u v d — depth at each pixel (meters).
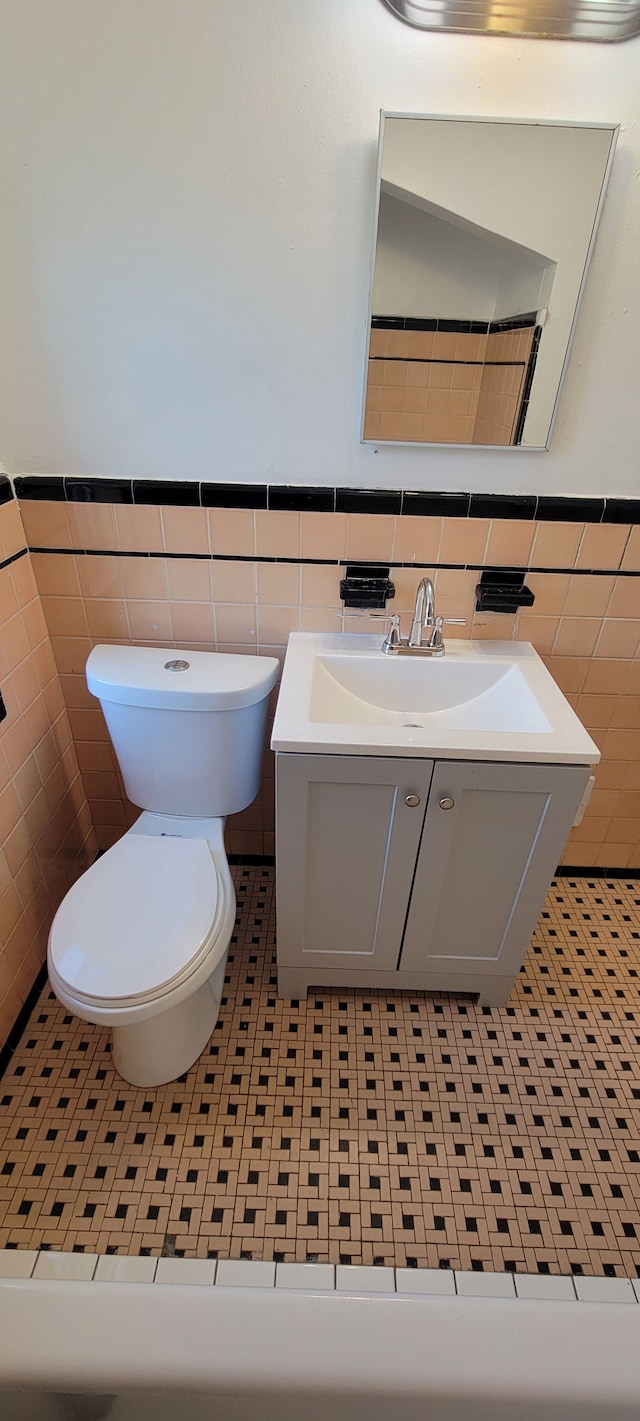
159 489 1.39
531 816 1.27
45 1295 0.73
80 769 1.80
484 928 1.47
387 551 1.46
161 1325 0.71
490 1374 0.69
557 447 1.34
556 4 0.96
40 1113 1.36
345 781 1.22
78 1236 1.18
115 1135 1.33
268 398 1.30
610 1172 1.31
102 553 1.47
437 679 1.48
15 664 1.41
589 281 1.18
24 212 1.12
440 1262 1.17
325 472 1.38
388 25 0.99
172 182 1.10
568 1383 0.69
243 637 1.59
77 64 1.01
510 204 1.12
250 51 1.01
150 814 1.59
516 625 1.55
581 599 1.52
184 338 1.24
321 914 1.45
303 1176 1.28
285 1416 0.72
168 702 1.38
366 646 1.52
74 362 1.27
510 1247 1.19
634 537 1.44
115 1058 1.41
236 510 1.41
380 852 1.33
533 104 1.06
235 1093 1.41
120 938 1.22
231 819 1.89
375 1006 1.61
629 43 1.01
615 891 1.96
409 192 1.10
